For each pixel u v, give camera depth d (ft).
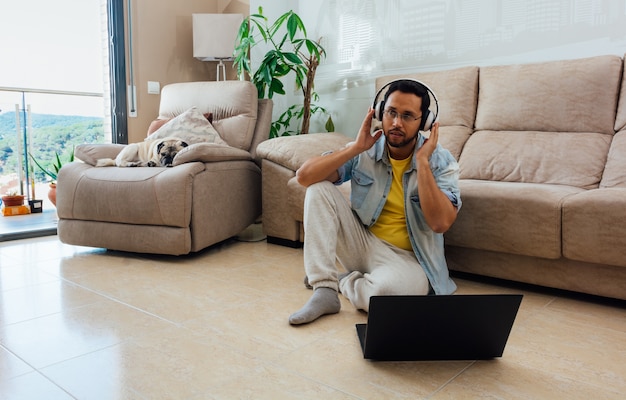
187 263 7.52
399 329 3.92
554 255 5.56
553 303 5.67
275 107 12.44
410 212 5.22
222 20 11.73
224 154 8.17
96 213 7.96
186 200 7.39
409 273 5.02
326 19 11.41
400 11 10.07
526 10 8.43
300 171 5.37
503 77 7.95
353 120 11.11
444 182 5.12
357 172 5.52
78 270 7.14
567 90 7.30
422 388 3.67
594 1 7.75
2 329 4.86
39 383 3.76
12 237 9.42
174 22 12.31
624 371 3.99
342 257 5.62
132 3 11.43
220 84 10.16
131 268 7.24
